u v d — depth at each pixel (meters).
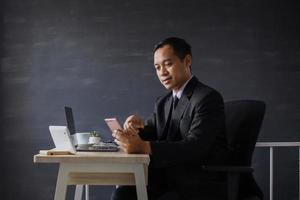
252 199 2.25
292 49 4.04
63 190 1.97
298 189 3.94
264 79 4.02
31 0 4.09
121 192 2.42
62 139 2.14
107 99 4.04
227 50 4.03
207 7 4.05
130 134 2.13
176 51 2.41
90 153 2.15
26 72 4.07
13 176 4.02
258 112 2.37
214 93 2.33
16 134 4.05
